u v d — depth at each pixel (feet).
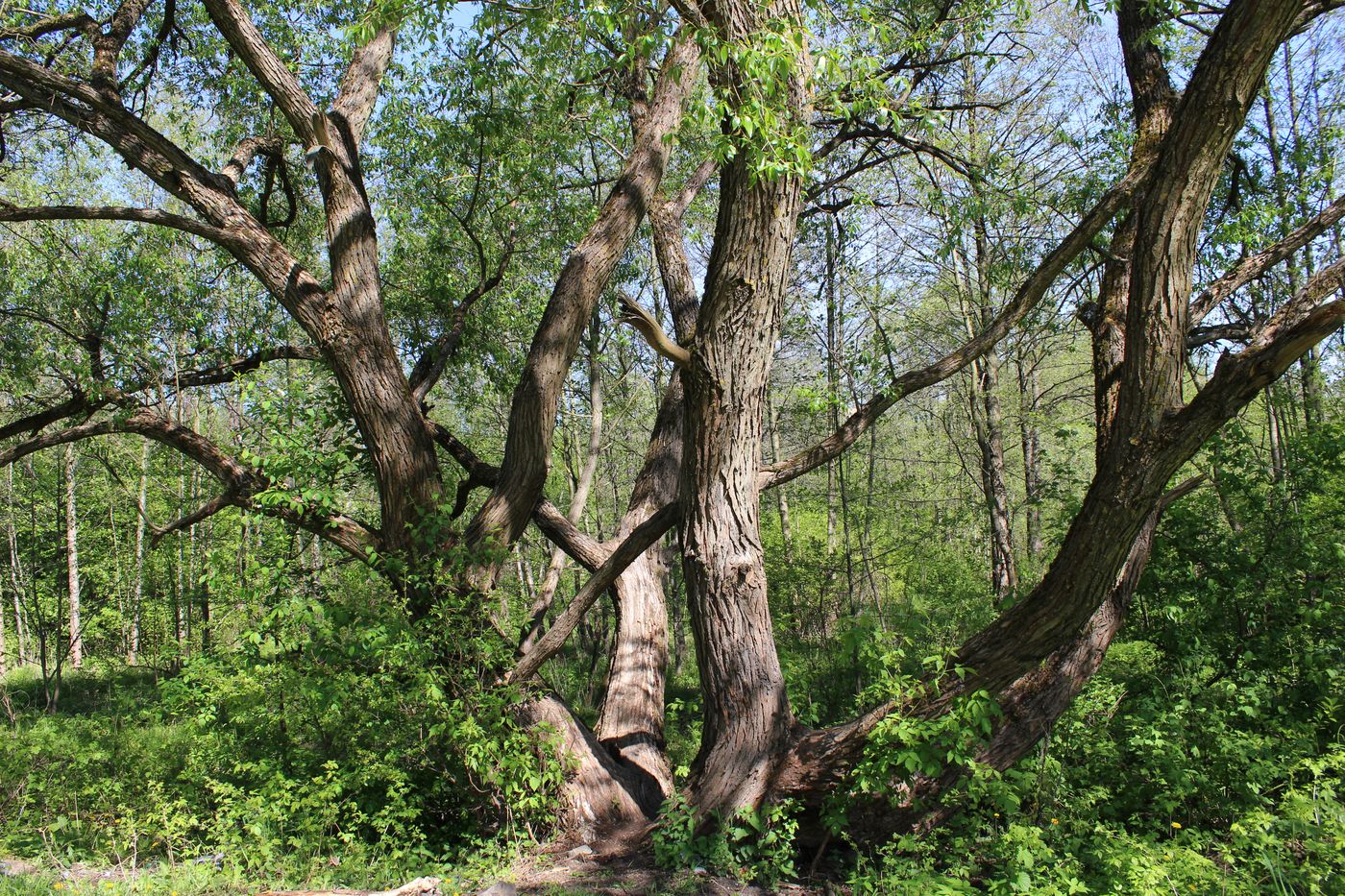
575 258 27.35
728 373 20.31
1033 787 19.20
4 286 32.37
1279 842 15.42
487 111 33.47
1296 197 33.65
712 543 20.97
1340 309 13.38
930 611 42.93
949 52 34.14
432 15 22.59
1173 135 14.57
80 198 46.09
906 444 69.26
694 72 29.19
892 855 18.34
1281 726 21.16
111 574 69.15
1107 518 16.16
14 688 60.49
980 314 43.91
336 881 20.11
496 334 42.19
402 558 23.68
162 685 26.32
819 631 46.96
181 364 32.17
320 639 22.18
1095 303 23.07
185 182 24.81
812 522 71.41
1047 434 55.52
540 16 20.15
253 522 24.99
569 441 67.21
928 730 17.02
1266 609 24.16
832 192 43.04
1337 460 24.58
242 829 22.04
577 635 66.39
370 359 24.80
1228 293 20.81
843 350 44.75
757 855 19.72
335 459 24.82
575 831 22.54
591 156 50.49
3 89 29.63
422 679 20.74
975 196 31.71
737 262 19.74
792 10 18.39
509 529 25.81
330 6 34.91
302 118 24.73
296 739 26.27
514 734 21.81
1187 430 15.16
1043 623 17.54
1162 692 22.88
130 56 35.09
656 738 29.63
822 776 19.45
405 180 39.27
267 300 40.14
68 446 56.65
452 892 18.01
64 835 23.49
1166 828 19.19
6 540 68.64
